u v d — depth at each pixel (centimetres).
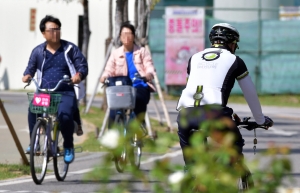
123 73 2552
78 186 2144
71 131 2166
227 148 846
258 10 7400
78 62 2181
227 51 1463
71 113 2148
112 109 2412
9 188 2097
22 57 7400
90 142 3247
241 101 7181
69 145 2184
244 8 7412
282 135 3938
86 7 5197
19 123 4119
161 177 834
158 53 7244
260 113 1442
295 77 7400
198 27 7212
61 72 2186
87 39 5225
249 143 3488
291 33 7362
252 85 1436
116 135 833
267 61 7388
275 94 7400
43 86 2183
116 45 3903
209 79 1424
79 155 2919
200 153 834
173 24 7206
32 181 2234
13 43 7394
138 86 2495
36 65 2202
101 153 2972
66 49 2189
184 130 1411
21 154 2508
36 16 7344
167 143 845
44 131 2155
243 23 7362
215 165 823
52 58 2183
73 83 2133
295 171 2442
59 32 2175
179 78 7238
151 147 844
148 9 3869
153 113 5281
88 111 4622
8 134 3594
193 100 1407
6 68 7419
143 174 855
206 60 1451
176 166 844
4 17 7400
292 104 7062
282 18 7819
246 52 7394
